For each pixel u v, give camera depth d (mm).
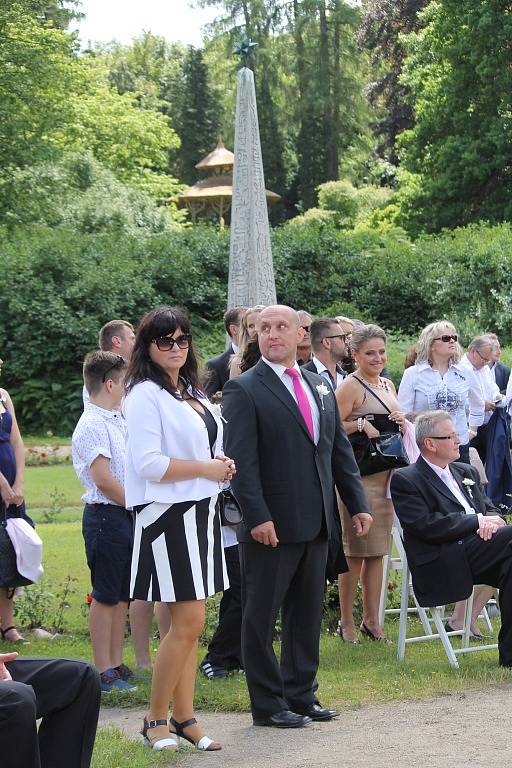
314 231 30875
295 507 6148
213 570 5469
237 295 18641
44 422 25938
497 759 5055
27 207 36719
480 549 7379
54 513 13766
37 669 4504
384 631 8703
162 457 5355
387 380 8484
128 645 8250
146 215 39406
